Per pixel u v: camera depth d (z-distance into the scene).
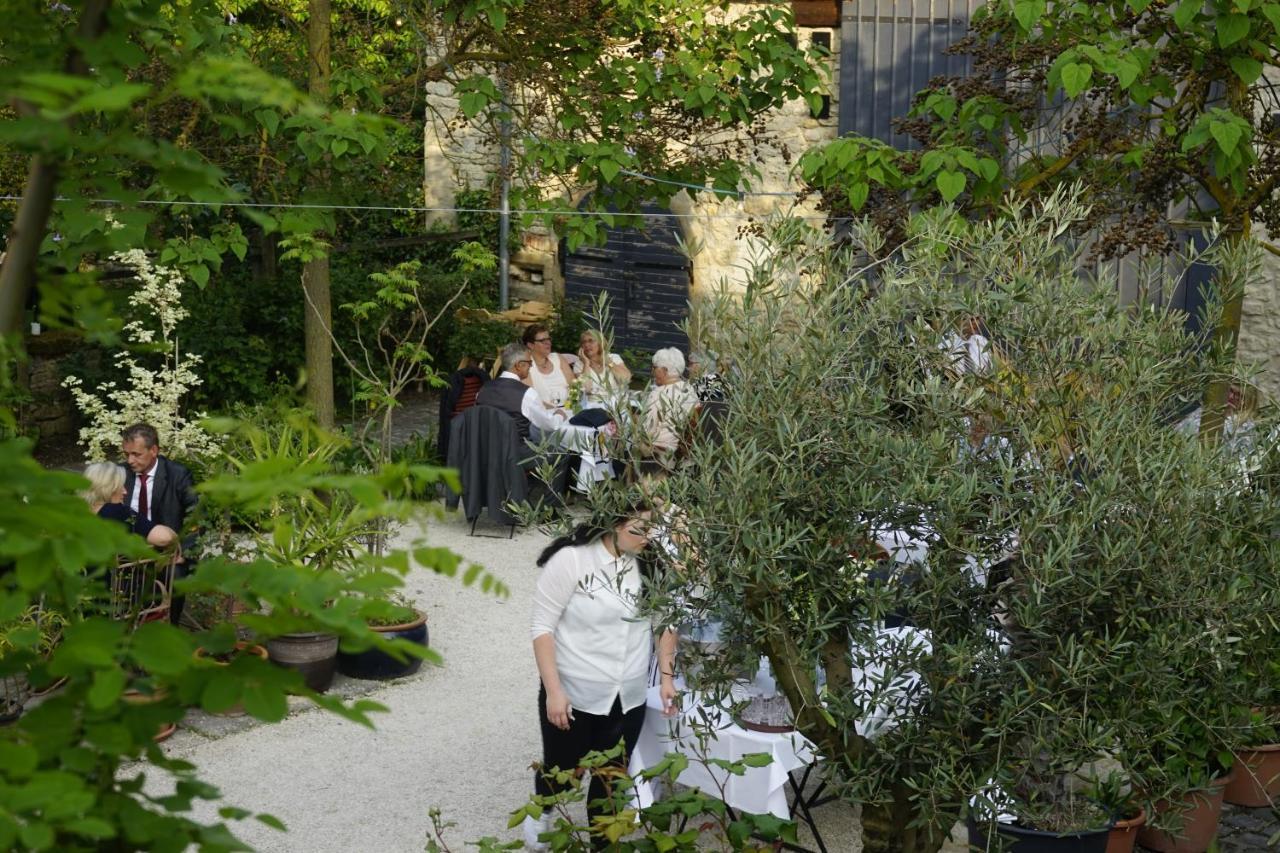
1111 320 4.34
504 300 16.78
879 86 13.59
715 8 12.08
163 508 7.52
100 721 1.75
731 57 10.23
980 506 4.10
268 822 1.87
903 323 4.32
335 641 7.59
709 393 4.31
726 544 4.00
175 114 7.94
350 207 8.97
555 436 4.55
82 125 2.52
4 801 1.51
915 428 4.22
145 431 7.57
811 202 13.85
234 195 1.91
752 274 4.34
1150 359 4.23
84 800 1.55
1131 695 4.04
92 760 1.74
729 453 3.96
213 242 8.52
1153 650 3.91
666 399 4.25
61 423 13.80
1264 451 4.36
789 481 3.91
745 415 4.06
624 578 5.10
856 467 4.00
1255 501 4.26
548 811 5.66
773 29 10.32
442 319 16.41
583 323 16.06
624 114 10.06
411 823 6.11
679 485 4.04
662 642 5.14
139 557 1.85
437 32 10.73
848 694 4.12
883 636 4.20
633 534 4.45
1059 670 3.93
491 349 15.66
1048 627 4.04
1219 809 5.81
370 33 10.75
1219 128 6.60
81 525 1.65
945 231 4.59
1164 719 4.09
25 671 1.91
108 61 1.91
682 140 10.80
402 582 1.80
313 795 6.39
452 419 10.70
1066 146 8.71
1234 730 4.50
